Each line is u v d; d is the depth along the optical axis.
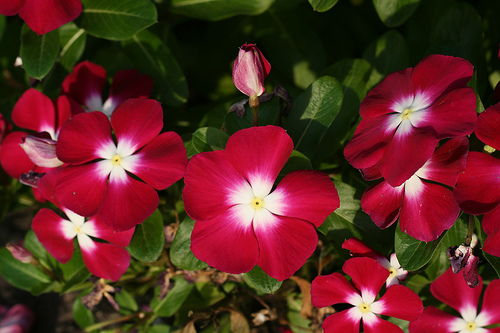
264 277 0.29
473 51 0.34
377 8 0.35
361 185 0.34
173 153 0.29
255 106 0.28
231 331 0.35
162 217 0.32
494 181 0.27
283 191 0.28
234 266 0.28
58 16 0.32
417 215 0.28
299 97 0.31
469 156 0.27
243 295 0.36
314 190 0.28
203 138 0.29
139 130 0.29
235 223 0.28
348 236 0.31
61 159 0.29
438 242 0.29
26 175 0.31
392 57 0.35
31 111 0.33
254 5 0.36
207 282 0.36
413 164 0.26
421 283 0.33
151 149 0.29
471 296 0.31
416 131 0.27
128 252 0.31
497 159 0.27
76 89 0.34
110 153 0.29
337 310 0.34
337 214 0.31
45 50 0.34
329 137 0.33
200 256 0.28
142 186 0.29
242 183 0.28
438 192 0.27
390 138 0.27
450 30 0.34
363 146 0.28
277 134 0.27
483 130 0.27
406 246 0.29
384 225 0.28
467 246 0.28
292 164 0.29
